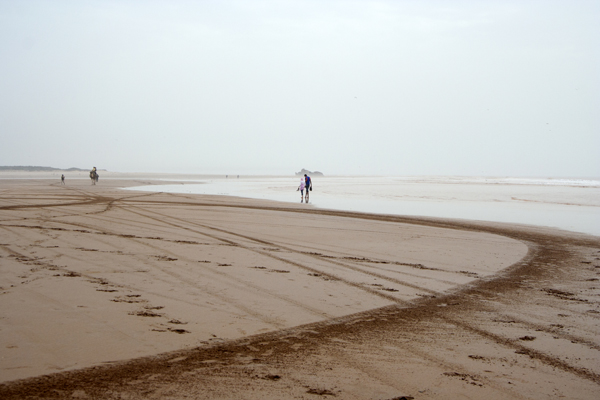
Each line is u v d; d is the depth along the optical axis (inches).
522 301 291.3
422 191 1927.9
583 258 454.9
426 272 373.7
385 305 273.9
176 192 1553.9
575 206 1122.7
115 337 203.9
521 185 2999.5
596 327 240.8
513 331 231.6
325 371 176.1
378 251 466.6
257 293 290.8
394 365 184.4
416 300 287.3
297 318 242.8
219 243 486.9
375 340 213.0
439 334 223.9
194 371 171.5
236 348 197.0
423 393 160.4
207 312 247.0
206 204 1019.3
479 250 487.2
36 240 463.8
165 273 336.2
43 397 146.9
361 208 997.8
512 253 474.9
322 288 309.6
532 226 706.8
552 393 163.3
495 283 340.8
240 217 756.6
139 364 176.2
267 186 2304.4
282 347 200.2
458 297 297.4
